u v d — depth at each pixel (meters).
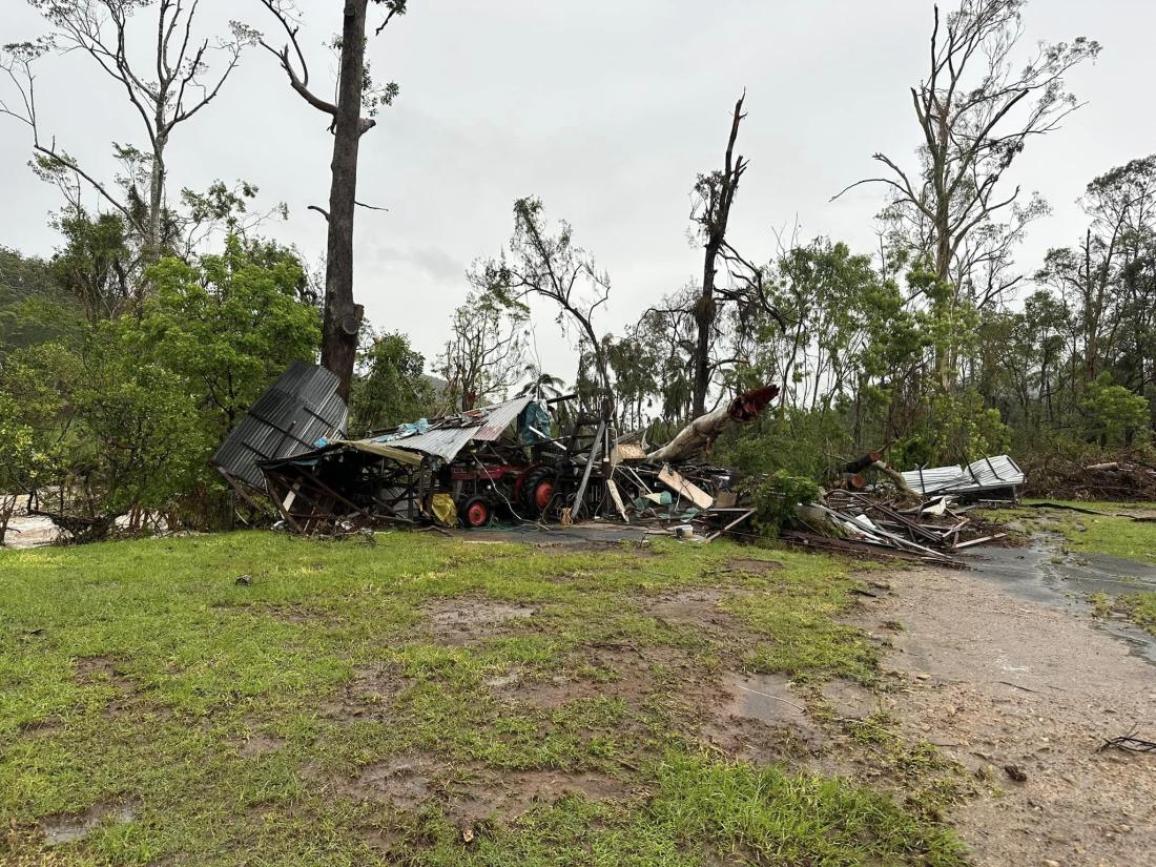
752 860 2.64
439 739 3.55
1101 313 43.47
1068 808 3.11
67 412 12.11
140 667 4.46
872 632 6.11
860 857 2.67
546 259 30.86
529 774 3.25
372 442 13.66
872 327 24.66
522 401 15.48
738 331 31.92
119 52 24.61
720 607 6.73
